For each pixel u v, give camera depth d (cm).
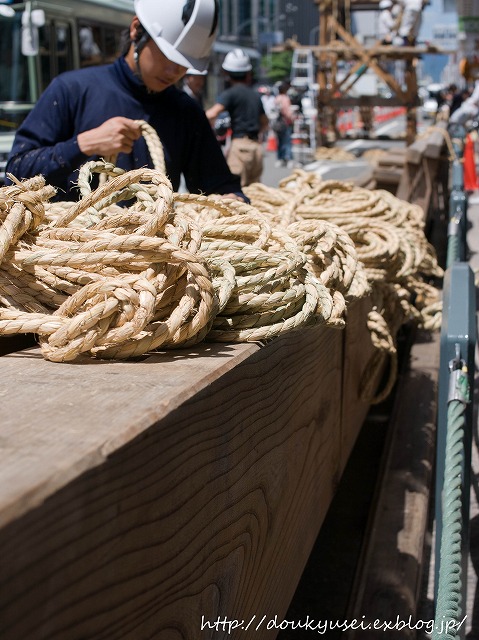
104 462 91
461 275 257
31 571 79
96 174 325
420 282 414
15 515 76
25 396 112
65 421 100
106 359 139
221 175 357
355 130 2727
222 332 154
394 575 282
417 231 389
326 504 240
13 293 152
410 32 1662
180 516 116
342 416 262
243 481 147
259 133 943
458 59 3544
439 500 259
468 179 1576
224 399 133
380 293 319
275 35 4981
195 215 219
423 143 716
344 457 273
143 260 144
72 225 178
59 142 326
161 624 112
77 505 86
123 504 97
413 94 1670
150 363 135
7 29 1045
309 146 2025
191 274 145
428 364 477
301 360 191
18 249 154
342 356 258
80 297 140
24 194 155
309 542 216
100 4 1217
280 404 172
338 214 336
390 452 374
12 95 1058
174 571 115
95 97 327
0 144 1050
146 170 159
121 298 136
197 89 959
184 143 345
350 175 1151
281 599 186
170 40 312
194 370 130
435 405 422
